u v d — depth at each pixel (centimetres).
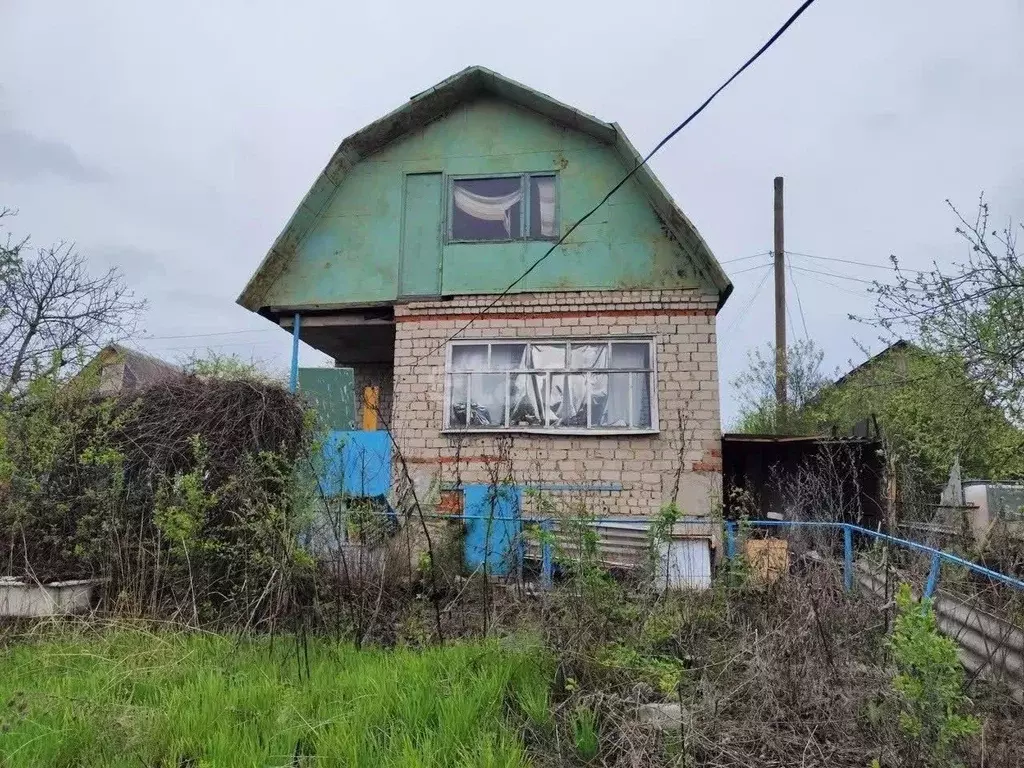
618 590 549
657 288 1063
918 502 1064
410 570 684
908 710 378
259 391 740
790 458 1130
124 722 399
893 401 1065
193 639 590
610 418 1045
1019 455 774
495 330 1090
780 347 1992
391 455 1043
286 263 1155
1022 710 415
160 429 725
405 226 1147
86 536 686
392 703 425
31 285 1655
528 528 666
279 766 352
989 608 511
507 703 440
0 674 512
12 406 717
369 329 1187
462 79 1134
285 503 664
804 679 443
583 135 1138
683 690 450
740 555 632
